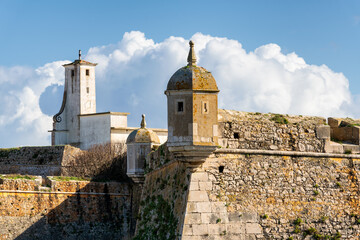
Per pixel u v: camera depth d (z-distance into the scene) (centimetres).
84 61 7856
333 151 4028
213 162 3744
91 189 5653
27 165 6844
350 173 4034
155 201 4338
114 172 5947
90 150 6606
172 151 3647
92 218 5625
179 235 3681
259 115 3956
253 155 3834
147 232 4334
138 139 5016
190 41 3734
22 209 5381
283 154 3900
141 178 5006
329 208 3950
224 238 3694
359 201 4028
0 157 7069
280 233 3816
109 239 5631
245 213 3750
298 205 3884
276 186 3850
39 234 5406
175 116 3638
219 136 3809
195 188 3697
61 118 7756
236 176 3775
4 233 5278
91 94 7838
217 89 3647
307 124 4000
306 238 3869
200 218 3675
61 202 5534
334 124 4234
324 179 3969
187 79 3628
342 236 3956
